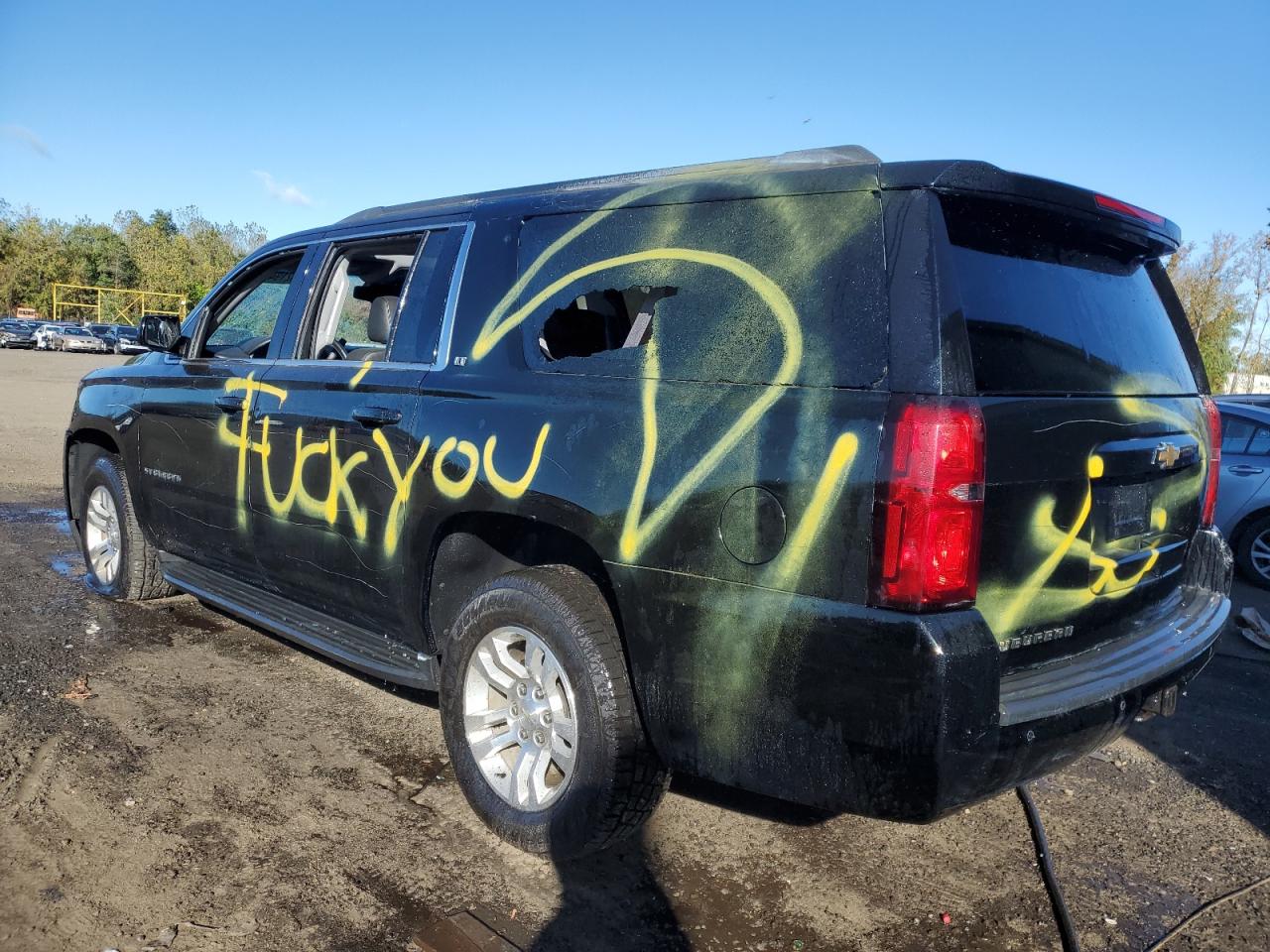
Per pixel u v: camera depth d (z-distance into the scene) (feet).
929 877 9.75
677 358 8.75
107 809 10.12
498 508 9.61
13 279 261.03
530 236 10.57
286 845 9.67
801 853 10.10
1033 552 7.90
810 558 7.43
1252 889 9.71
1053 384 8.32
